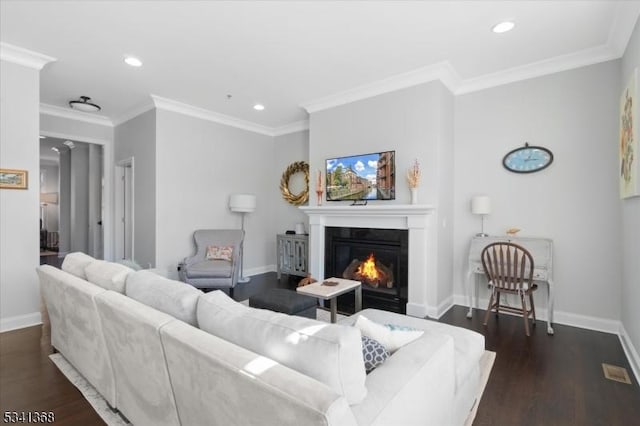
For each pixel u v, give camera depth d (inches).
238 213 220.7
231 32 110.7
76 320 81.2
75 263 94.2
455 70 140.2
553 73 133.6
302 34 112.1
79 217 286.5
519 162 140.3
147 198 183.8
